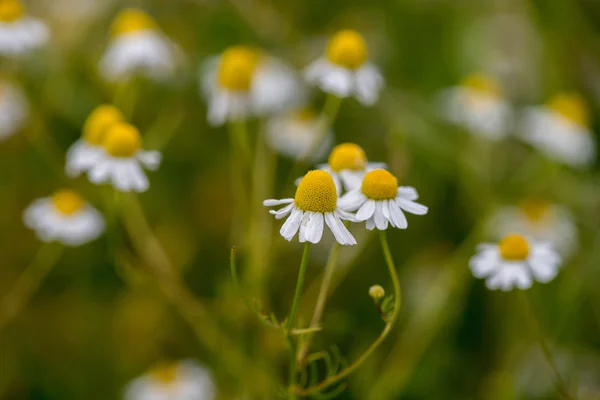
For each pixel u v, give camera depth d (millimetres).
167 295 521
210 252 592
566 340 570
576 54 629
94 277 580
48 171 586
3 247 590
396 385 531
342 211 442
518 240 483
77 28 595
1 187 589
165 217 597
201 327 520
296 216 439
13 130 571
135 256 566
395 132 562
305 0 641
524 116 616
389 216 445
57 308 579
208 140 607
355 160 468
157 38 562
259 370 514
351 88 505
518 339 563
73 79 595
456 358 563
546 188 605
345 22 640
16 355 572
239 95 530
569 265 580
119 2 605
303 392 459
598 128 628
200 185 604
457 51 628
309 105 607
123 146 498
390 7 641
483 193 586
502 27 628
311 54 618
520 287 479
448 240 590
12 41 532
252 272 523
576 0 627
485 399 558
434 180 595
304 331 446
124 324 576
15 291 567
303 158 526
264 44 621
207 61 603
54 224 545
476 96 605
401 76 630
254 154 592
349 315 556
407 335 546
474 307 572
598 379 555
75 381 569
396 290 448
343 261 527
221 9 623
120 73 562
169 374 560
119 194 512
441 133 616
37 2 590
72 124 594
